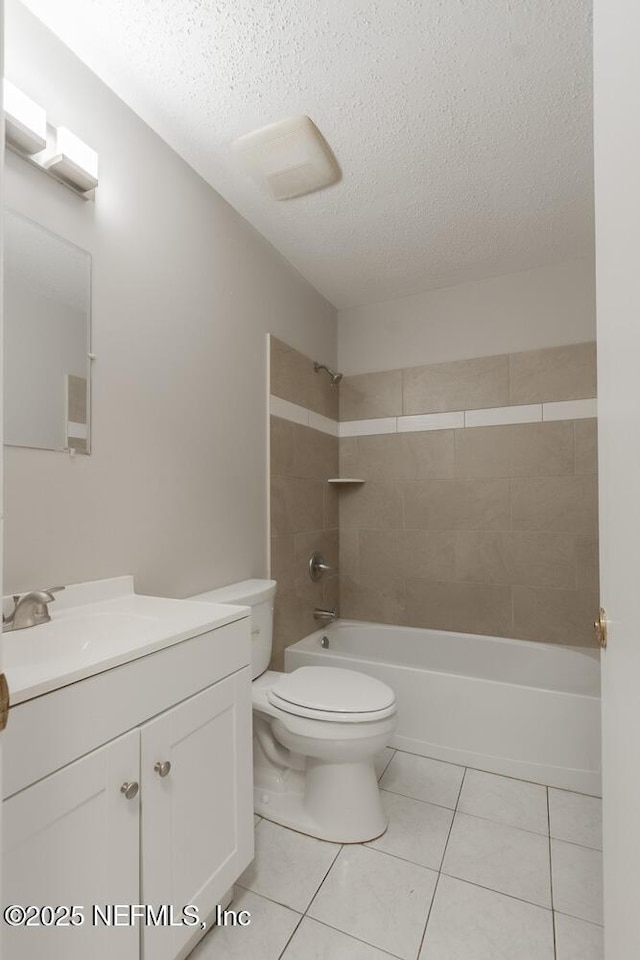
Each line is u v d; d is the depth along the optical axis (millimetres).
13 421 1127
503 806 1688
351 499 2943
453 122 1547
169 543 1614
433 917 1220
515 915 1224
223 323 1932
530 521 2508
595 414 2391
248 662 1270
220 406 1899
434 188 1876
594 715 1772
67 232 1274
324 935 1170
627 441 600
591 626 2369
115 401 1413
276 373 2301
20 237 1154
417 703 2062
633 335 569
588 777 1766
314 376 2691
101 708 845
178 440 1665
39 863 735
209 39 1268
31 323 1174
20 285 1151
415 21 1225
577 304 2443
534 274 2537
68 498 1261
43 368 1202
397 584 2801
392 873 1366
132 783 894
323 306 2852
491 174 1797
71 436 1269
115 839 864
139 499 1494
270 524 2227
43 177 1214
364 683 1662
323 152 1680
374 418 2906
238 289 2037
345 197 1934
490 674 2457
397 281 2666
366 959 1107
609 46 659
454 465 2688
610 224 672
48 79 1224
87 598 1289
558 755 1816
